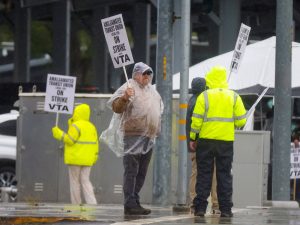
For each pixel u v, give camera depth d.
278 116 39.41
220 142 28.03
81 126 39.09
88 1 81.25
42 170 42.03
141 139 28.62
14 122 49.19
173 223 25.67
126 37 30.56
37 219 26.98
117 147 30.16
